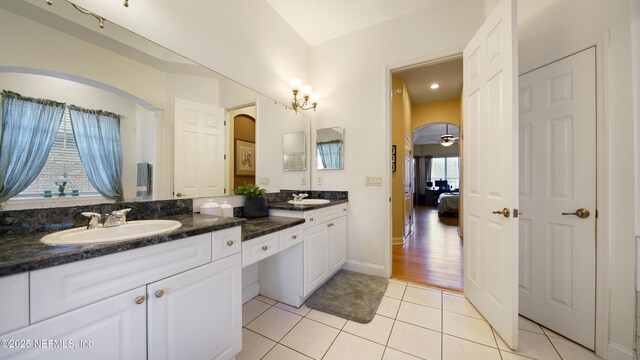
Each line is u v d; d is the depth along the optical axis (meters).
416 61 2.34
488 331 1.59
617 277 1.31
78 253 0.73
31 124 1.01
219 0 1.83
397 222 3.77
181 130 1.60
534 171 1.68
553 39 1.58
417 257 3.10
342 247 2.54
